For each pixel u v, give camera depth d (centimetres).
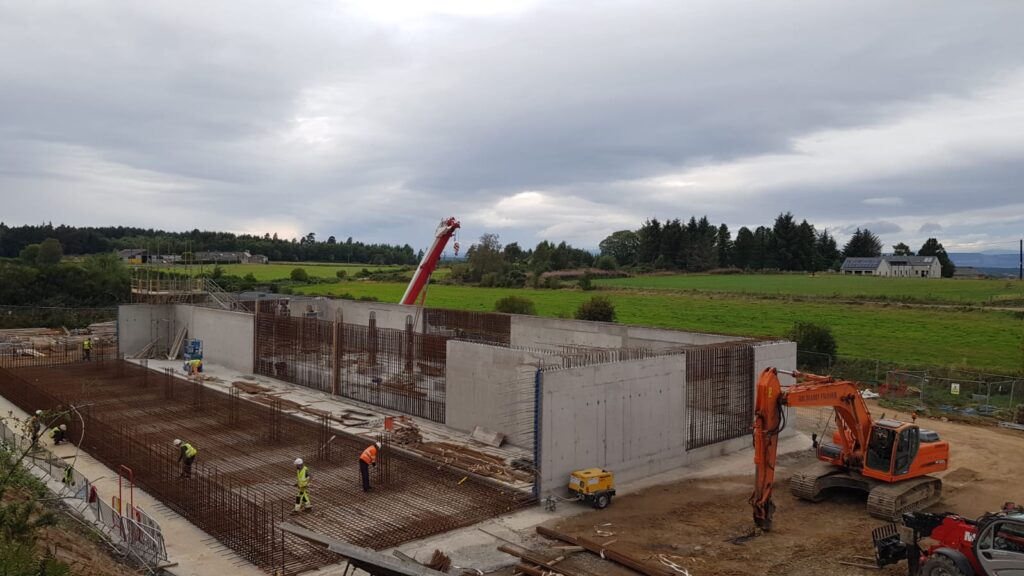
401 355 2783
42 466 1723
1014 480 1983
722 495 1805
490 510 1647
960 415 2819
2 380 2994
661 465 2014
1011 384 3089
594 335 3058
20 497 1266
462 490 1791
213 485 1688
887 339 4656
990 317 5588
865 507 1712
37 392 2520
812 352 3788
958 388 3120
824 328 3912
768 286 8825
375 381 2805
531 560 1351
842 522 1608
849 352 4184
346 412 2650
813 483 1719
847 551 1434
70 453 2092
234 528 1477
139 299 4675
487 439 2255
